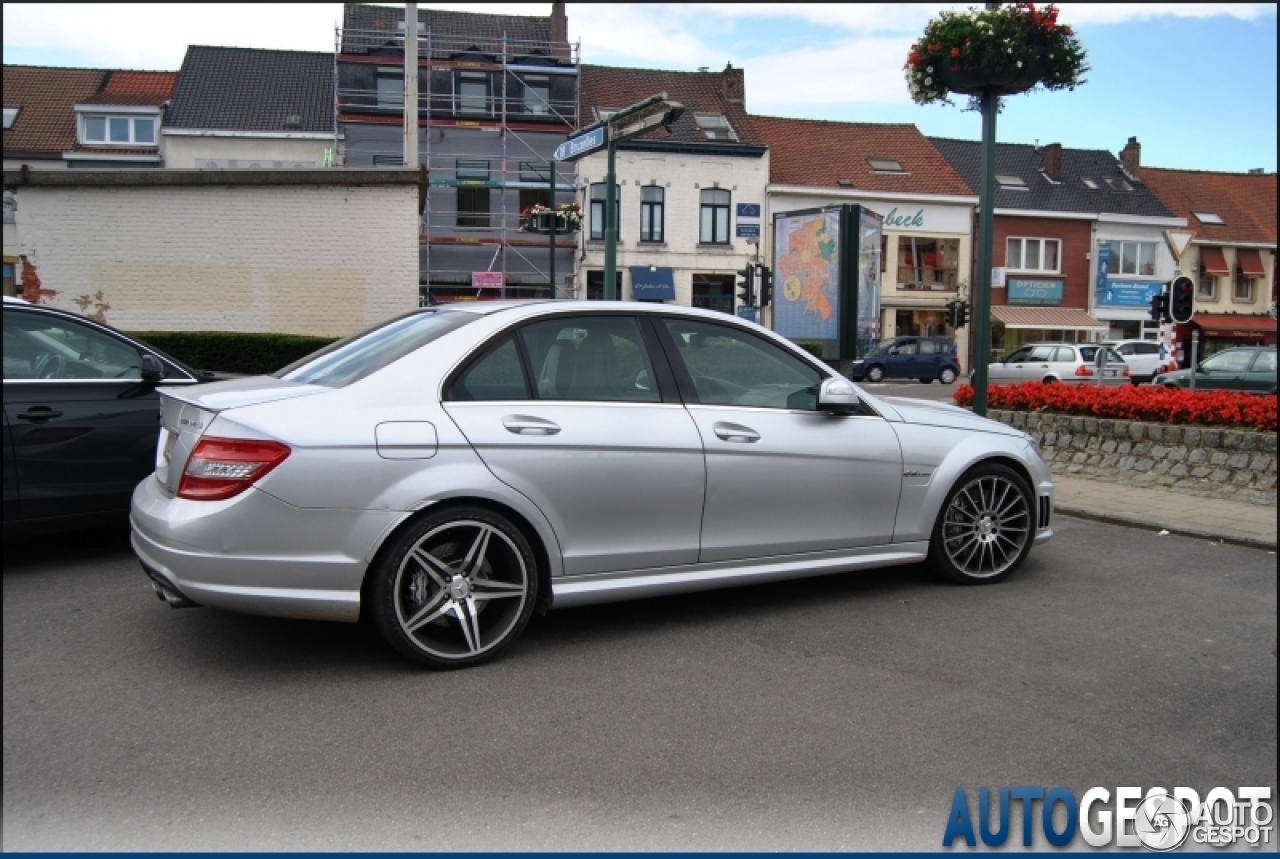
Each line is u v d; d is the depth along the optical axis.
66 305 13.94
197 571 3.74
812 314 22.12
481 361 4.25
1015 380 28.52
